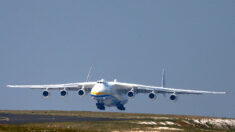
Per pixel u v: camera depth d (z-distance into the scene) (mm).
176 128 147625
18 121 146375
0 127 113500
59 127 126250
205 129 160500
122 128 135750
